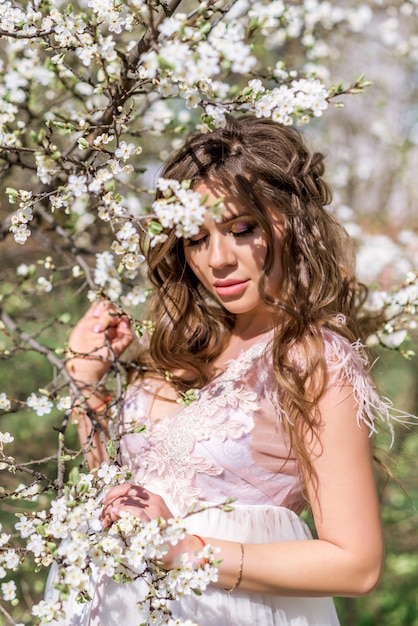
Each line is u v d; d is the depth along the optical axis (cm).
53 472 260
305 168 156
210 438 144
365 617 342
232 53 121
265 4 198
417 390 382
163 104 210
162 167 175
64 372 161
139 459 152
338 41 307
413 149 376
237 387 146
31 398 148
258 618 138
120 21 137
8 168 184
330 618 151
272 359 144
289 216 148
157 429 151
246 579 131
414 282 197
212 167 142
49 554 125
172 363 166
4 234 198
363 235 301
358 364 141
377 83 349
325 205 172
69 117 192
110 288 153
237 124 152
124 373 179
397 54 296
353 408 136
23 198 137
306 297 149
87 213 217
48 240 208
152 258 162
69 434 269
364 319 195
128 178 245
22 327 229
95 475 146
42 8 139
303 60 277
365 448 136
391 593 348
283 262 147
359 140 389
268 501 145
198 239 145
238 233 142
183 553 126
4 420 283
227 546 131
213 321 168
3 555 126
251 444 143
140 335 156
